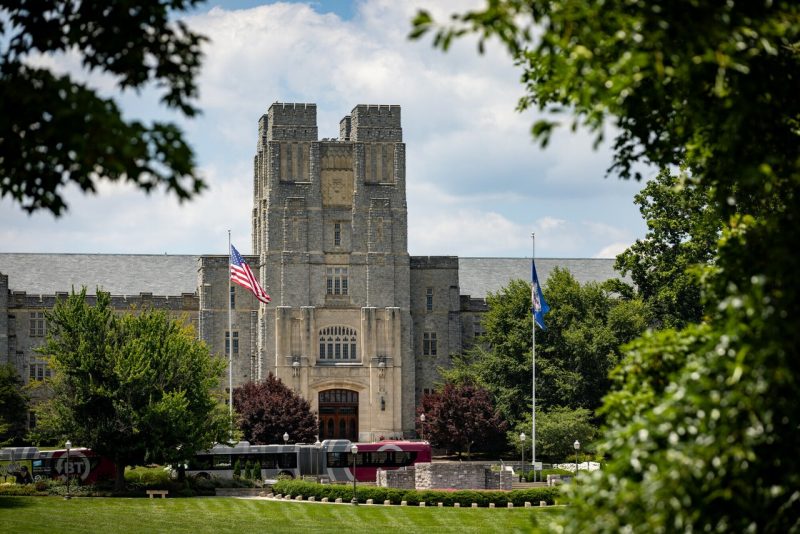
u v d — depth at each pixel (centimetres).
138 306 13300
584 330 11700
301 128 13000
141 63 2316
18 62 2189
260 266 13075
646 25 2058
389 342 12888
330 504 8031
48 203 2308
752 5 2122
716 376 2092
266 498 8588
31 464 9331
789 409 2041
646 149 2706
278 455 10194
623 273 11956
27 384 12938
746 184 2395
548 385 11819
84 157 2050
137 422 8125
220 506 7762
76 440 8294
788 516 2169
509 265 15262
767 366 2009
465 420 11569
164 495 8481
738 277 2419
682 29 2033
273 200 12862
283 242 12850
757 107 2205
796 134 2431
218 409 9906
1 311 12975
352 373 12800
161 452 8225
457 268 13612
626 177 2803
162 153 2077
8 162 2241
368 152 13100
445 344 13550
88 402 8262
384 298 12938
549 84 2456
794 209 2286
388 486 9181
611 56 2133
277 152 12925
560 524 2197
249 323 13100
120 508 7481
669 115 2642
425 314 13538
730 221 2672
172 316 13350
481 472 9156
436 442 11856
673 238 11569
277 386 11900
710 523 2078
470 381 12162
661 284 11544
